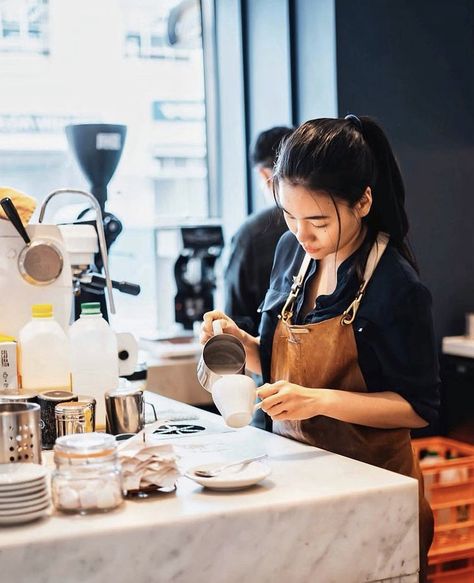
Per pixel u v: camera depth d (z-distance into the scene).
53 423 1.95
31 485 1.45
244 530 1.52
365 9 3.84
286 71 4.13
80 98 4.52
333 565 1.60
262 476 1.64
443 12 4.00
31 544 1.38
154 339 4.18
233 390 1.79
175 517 1.48
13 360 2.13
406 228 2.12
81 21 4.50
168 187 4.77
